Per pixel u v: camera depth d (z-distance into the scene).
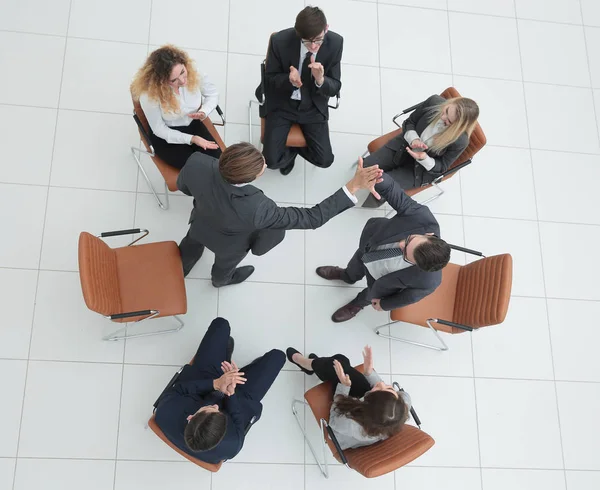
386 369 3.29
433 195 3.67
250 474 3.01
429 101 2.93
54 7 3.55
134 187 3.35
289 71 2.90
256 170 1.89
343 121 3.74
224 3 3.75
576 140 3.95
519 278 3.60
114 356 3.06
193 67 2.65
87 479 2.88
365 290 3.09
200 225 2.39
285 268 3.35
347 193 2.15
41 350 3.01
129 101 3.50
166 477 2.95
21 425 2.89
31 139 3.32
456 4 4.08
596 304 3.61
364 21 3.92
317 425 3.13
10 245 3.14
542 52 4.11
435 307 2.96
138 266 2.75
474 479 3.19
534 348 3.47
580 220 3.78
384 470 2.21
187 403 2.42
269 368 2.79
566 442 3.32
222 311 3.22
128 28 3.61
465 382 3.34
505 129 3.89
